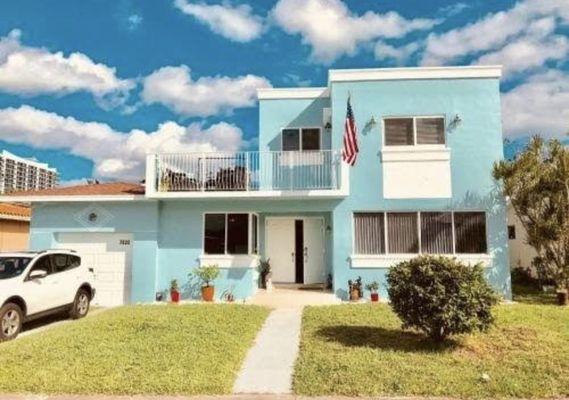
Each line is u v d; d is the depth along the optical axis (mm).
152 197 16312
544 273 16562
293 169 17188
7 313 10875
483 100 16391
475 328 8891
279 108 18516
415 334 10219
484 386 6938
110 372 7582
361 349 8992
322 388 6953
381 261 15984
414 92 16547
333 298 15688
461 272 8984
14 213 21625
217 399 6664
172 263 16750
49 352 8789
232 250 16750
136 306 14453
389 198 16250
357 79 16719
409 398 6617
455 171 16219
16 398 6648
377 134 16500
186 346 9148
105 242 17094
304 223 18844
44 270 12570
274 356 8867
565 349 8867
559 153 15445
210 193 16109
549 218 15445
